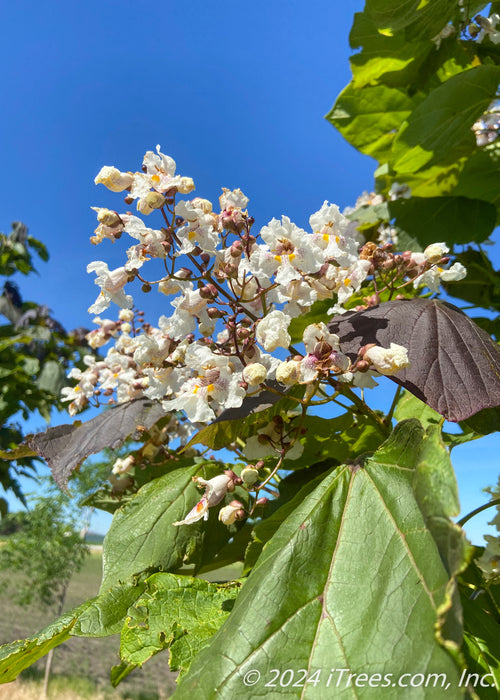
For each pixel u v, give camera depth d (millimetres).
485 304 614
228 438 378
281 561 239
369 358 270
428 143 559
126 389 503
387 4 523
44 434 505
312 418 395
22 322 1877
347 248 314
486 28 548
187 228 306
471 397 262
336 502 257
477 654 223
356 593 217
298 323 477
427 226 604
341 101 708
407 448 247
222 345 341
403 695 173
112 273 331
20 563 2002
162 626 298
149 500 429
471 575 341
